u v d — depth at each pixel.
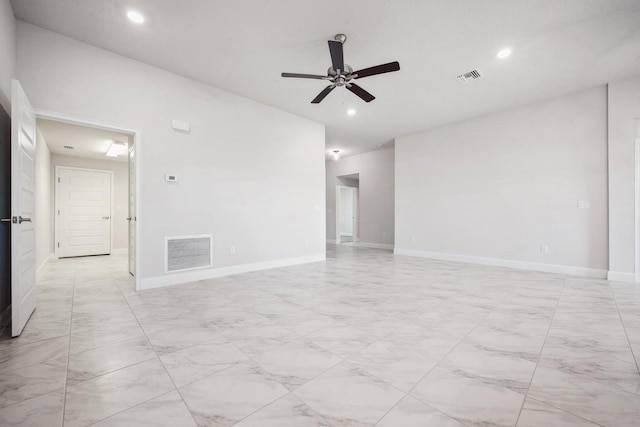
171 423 1.26
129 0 2.49
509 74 3.82
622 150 4.01
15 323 2.14
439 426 1.25
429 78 3.93
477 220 5.54
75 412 1.33
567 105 4.50
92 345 2.03
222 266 4.32
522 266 4.97
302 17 2.73
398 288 3.66
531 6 2.57
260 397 1.45
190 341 2.10
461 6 2.58
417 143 6.52
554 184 4.64
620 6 2.55
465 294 3.38
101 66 3.22
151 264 3.61
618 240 4.04
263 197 4.86
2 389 1.51
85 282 3.95
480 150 5.49
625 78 3.96
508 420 1.29
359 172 8.95
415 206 6.54
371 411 1.34
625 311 2.77
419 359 1.85
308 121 5.62
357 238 9.70
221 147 4.29
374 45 3.18
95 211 6.94
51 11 2.62
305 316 2.63
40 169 4.82
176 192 3.82
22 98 2.26
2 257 2.43
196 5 2.57
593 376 1.65
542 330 2.32
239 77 3.92
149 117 3.58
